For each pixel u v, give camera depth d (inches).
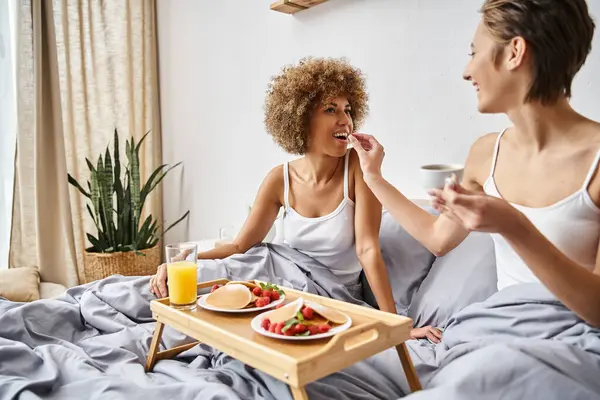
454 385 32.2
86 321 56.6
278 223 91.4
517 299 42.3
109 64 136.1
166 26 136.3
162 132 142.6
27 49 122.0
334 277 66.7
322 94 63.5
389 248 68.1
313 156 66.8
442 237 49.6
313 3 91.9
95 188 123.3
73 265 126.5
